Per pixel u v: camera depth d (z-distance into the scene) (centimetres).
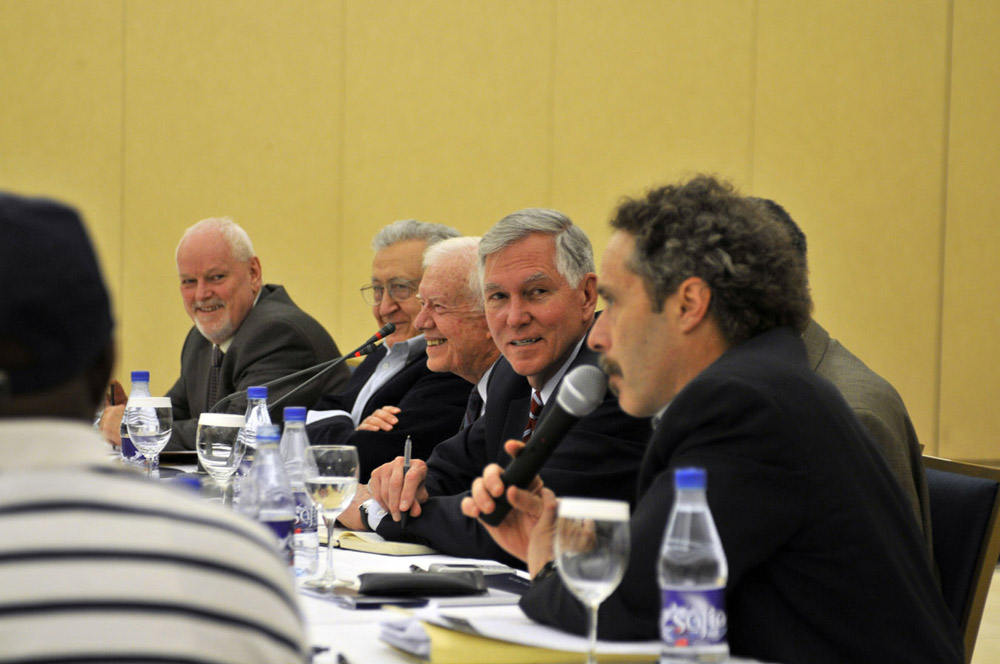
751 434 158
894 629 160
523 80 733
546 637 154
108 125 698
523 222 280
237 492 252
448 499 258
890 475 176
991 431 744
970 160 745
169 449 452
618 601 154
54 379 91
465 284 345
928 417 741
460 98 732
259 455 198
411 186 729
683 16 737
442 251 350
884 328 740
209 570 90
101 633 83
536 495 193
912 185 744
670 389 176
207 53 711
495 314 284
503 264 280
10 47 687
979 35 748
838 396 172
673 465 162
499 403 300
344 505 207
